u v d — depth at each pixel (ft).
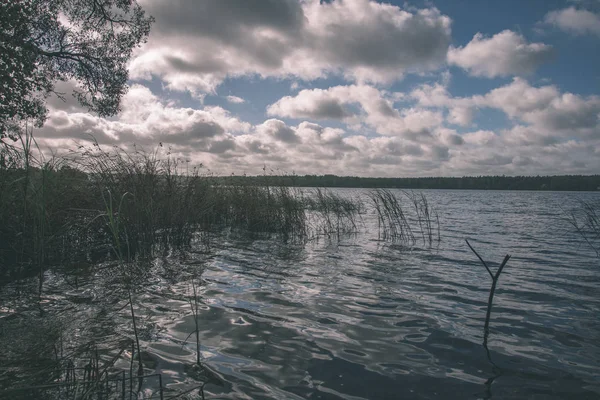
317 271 23.17
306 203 48.39
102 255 24.94
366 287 19.70
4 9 25.23
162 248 28.86
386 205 40.14
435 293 18.80
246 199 43.80
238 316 14.82
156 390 9.13
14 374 9.55
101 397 8.68
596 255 30.55
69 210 23.86
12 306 14.92
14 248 20.57
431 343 12.66
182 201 31.71
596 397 9.43
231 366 10.61
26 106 28.84
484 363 11.24
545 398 9.34
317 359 11.25
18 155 20.08
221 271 22.41
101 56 41.68
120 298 16.43
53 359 10.48
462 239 39.27
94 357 10.64
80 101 42.01
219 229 41.47
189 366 10.53
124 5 40.86
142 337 12.41
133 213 25.98
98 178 24.97
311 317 14.94
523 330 13.99
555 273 23.73
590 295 18.84
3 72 25.52
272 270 23.16
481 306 16.89
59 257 22.93
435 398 9.23
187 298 16.89
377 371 10.58
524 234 44.37
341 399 9.06
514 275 23.06
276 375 10.18
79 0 39.19
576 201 154.71
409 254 29.66
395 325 14.29
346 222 51.31
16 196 20.68
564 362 11.39
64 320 13.61
